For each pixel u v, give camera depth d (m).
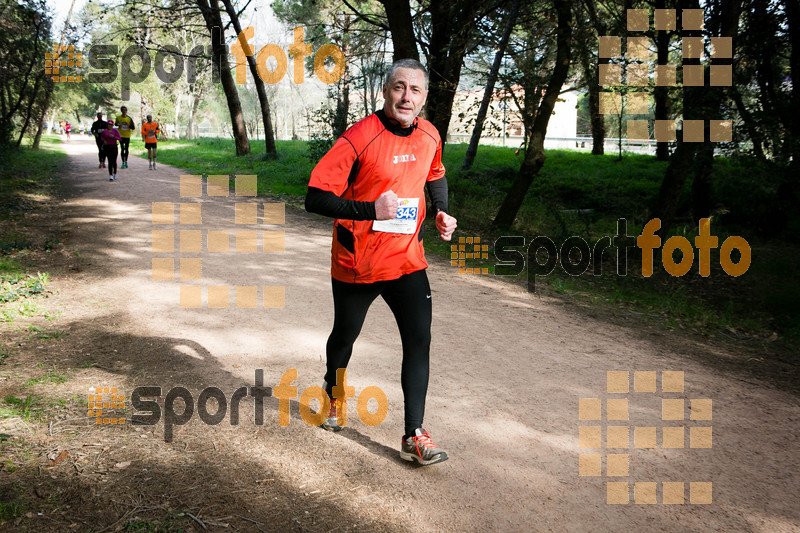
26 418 3.30
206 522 2.51
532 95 12.50
